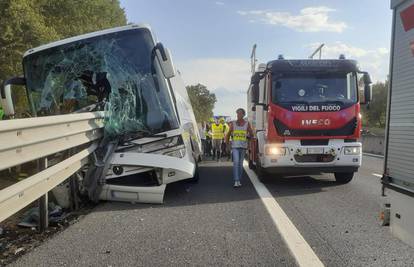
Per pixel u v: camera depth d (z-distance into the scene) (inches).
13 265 208.4
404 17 164.4
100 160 334.6
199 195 394.0
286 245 236.4
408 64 161.2
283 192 408.5
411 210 156.3
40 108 365.1
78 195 337.7
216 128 799.7
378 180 490.3
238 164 448.8
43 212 270.5
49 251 228.2
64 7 837.8
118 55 357.7
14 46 656.4
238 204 350.3
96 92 357.1
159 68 355.3
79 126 293.4
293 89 431.8
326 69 436.8
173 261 212.8
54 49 365.1
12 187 207.8
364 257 216.5
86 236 256.1
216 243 241.4
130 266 206.4
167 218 301.0
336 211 320.2
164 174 344.5
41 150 239.0
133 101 352.2
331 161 424.8
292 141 426.0
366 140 1190.9
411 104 158.2
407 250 227.1
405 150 161.8
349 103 429.4
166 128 350.9
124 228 274.1
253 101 449.7
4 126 192.9
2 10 609.0
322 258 215.2
